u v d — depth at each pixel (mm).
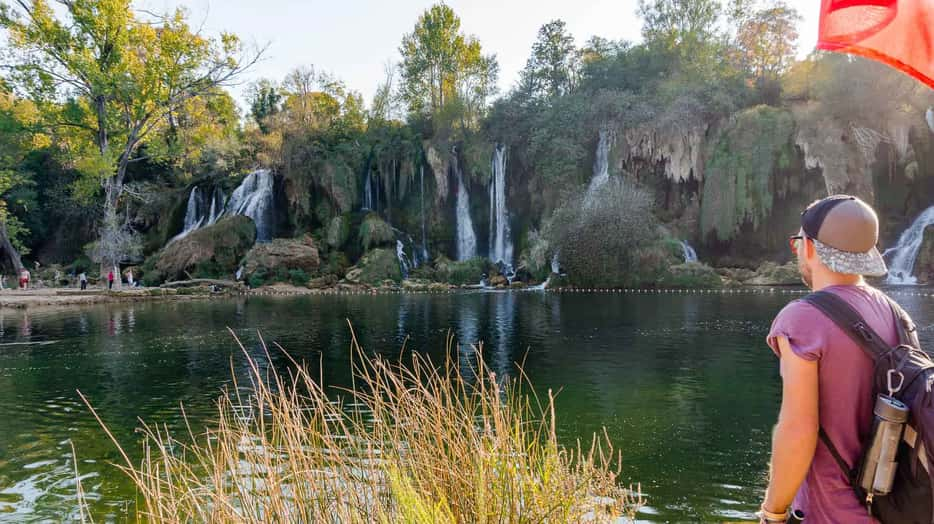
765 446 6871
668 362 11898
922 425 1490
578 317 20047
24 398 9703
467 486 2871
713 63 46812
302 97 50031
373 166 46375
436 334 16500
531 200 43375
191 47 34625
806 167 35188
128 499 5613
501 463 2898
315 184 44875
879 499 1604
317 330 17641
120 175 35344
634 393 9398
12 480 6148
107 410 8914
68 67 31859
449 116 47500
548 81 54688
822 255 1792
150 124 36562
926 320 16641
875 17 1516
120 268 44094
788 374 1729
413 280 39812
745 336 15133
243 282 38250
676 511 5148
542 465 3186
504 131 45219
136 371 11891
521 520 2746
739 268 37375
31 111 35969
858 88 34562
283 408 3201
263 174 45250
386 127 49500
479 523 2658
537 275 37750
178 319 21016
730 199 36188
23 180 38031
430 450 3031
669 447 6844
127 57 33500
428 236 45188
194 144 39344
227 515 2787
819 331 1690
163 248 43094
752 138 36062
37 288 38188
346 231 43375
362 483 2930
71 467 6512
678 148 38156
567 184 40625
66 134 35656
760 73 49188
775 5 49281
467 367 11609
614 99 41500
